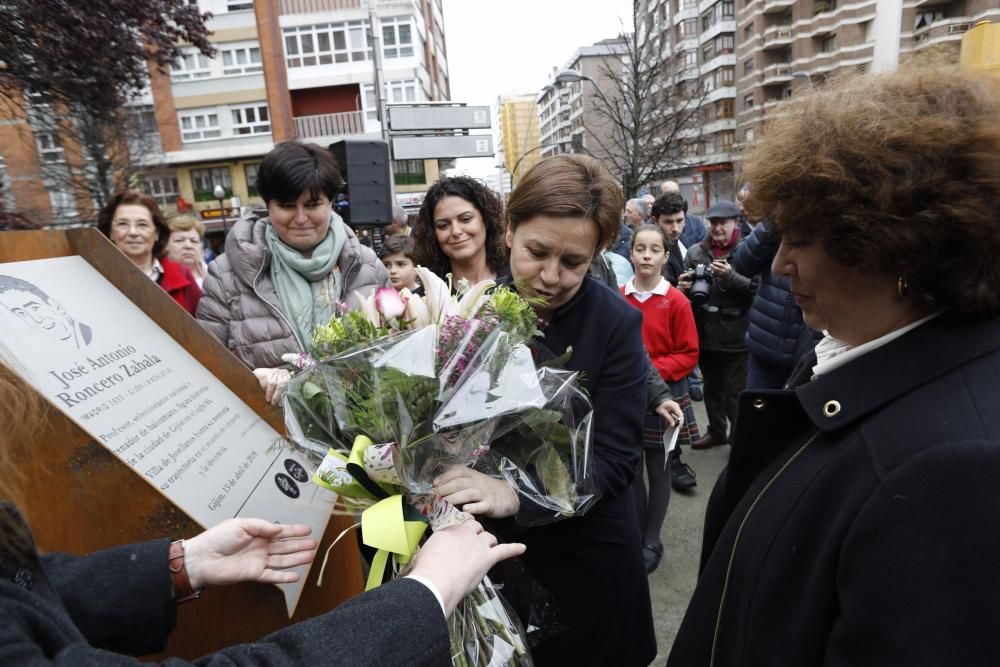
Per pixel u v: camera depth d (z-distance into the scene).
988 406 0.61
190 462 0.97
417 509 0.94
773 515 0.78
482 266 2.25
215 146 20.83
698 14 36.66
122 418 0.89
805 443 0.81
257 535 0.88
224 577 0.86
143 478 0.87
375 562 0.95
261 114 20.88
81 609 0.75
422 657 0.64
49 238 0.97
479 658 0.98
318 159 2.02
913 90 0.66
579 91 45.59
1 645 0.48
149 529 0.88
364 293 2.21
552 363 1.16
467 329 0.89
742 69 34.72
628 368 1.34
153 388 0.99
